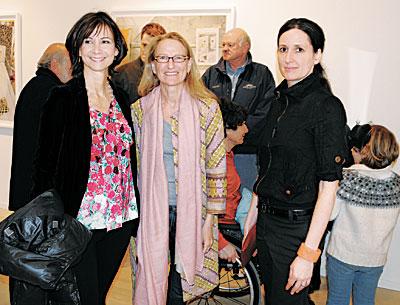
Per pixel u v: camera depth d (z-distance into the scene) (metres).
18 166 2.18
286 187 1.66
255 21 3.40
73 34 1.75
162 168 1.90
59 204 1.69
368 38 3.11
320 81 1.65
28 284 1.72
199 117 1.92
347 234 2.22
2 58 4.39
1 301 2.78
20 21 4.26
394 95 3.10
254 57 3.45
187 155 1.89
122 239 1.95
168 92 1.91
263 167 1.79
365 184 2.16
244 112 2.39
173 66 1.85
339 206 2.21
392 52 3.07
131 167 1.93
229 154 2.40
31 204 1.68
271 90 3.27
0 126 4.48
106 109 1.83
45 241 1.65
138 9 3.71
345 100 3.22
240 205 2.48
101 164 1.78
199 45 3.57
